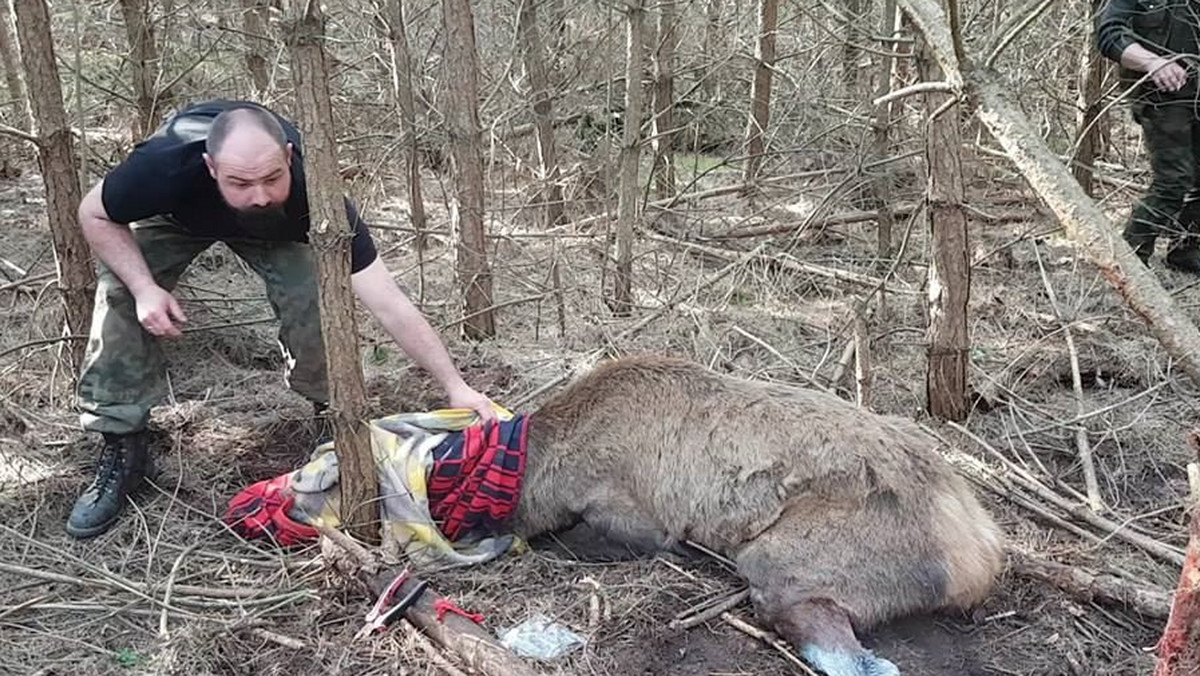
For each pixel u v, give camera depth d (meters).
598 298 6.07
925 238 6.09
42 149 4.32
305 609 3.39
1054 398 5.00
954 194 4.46
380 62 6.87
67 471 4.12
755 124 7.62
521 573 3.64
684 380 3.66
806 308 6.05
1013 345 5.48
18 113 7.79
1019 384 5.10
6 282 5.77
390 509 3.62
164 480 4.11
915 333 5.57
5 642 3.22
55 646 3.22
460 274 5.52
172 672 3.10
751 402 3.55
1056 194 2.30
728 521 3.48
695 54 8.31
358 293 3.65
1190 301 5.91
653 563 3.63
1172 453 4.50
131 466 3.90
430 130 6.18
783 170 7.92
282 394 4.84
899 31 5.04
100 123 8.25
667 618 3.39
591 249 6.72
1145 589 3.51
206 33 7.82
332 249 3.25
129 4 6.11
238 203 3.55
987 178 7.70
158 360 3.94
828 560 3.29
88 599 3.43
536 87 6.99
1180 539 3.92
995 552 3.41
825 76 7.84
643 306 5.93
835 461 3.37
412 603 3.28
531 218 7.22
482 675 3.02
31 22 4.16
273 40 6.55
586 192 7.36
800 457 3.40
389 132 7.19
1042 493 4.13
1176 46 5.99
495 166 7.83
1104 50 6.07
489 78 7.39
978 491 4.18
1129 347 5.36
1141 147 8.43
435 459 3.69
